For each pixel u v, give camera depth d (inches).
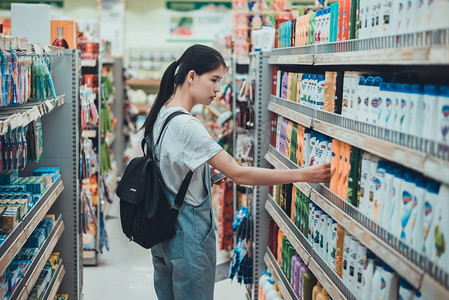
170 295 115.8
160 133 106.9
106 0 481.7
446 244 59.7
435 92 63.5
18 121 99.1
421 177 67.8
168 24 507.8
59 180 153.8
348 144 90.1
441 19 60.7
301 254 115.3
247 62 206.4
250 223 165.3
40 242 127.3
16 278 104.3
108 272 201.8
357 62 81.4
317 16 112.2
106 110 233.6
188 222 107.1
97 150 212.1
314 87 112.6
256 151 158.9
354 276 87.3
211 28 510.0
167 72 111.5
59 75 156.1
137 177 106.8
